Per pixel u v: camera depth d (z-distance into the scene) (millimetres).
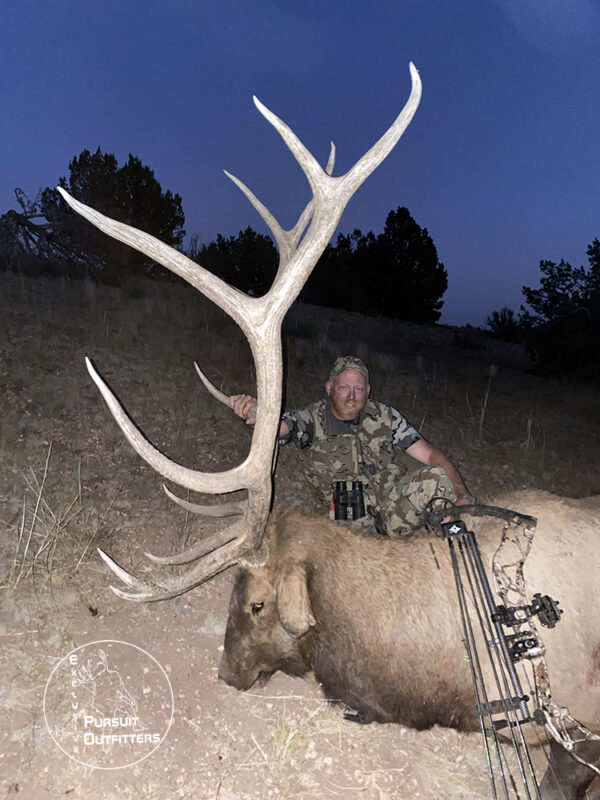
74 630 3479
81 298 9617
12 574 3688
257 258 22891
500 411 9078
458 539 2875
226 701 3275
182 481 2594
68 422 5637
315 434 4098
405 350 13750
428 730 3143
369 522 4008
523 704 2504
